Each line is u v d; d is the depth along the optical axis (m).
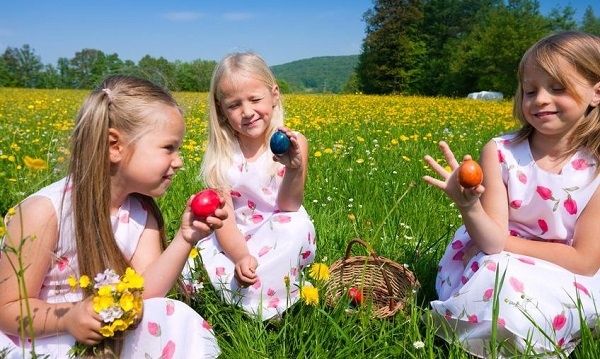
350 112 7.31
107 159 0.99
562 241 1.28
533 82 1.19
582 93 1.16
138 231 1.13
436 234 1.86
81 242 1.00
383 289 1.40
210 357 1.03
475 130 5.30
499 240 1.18
